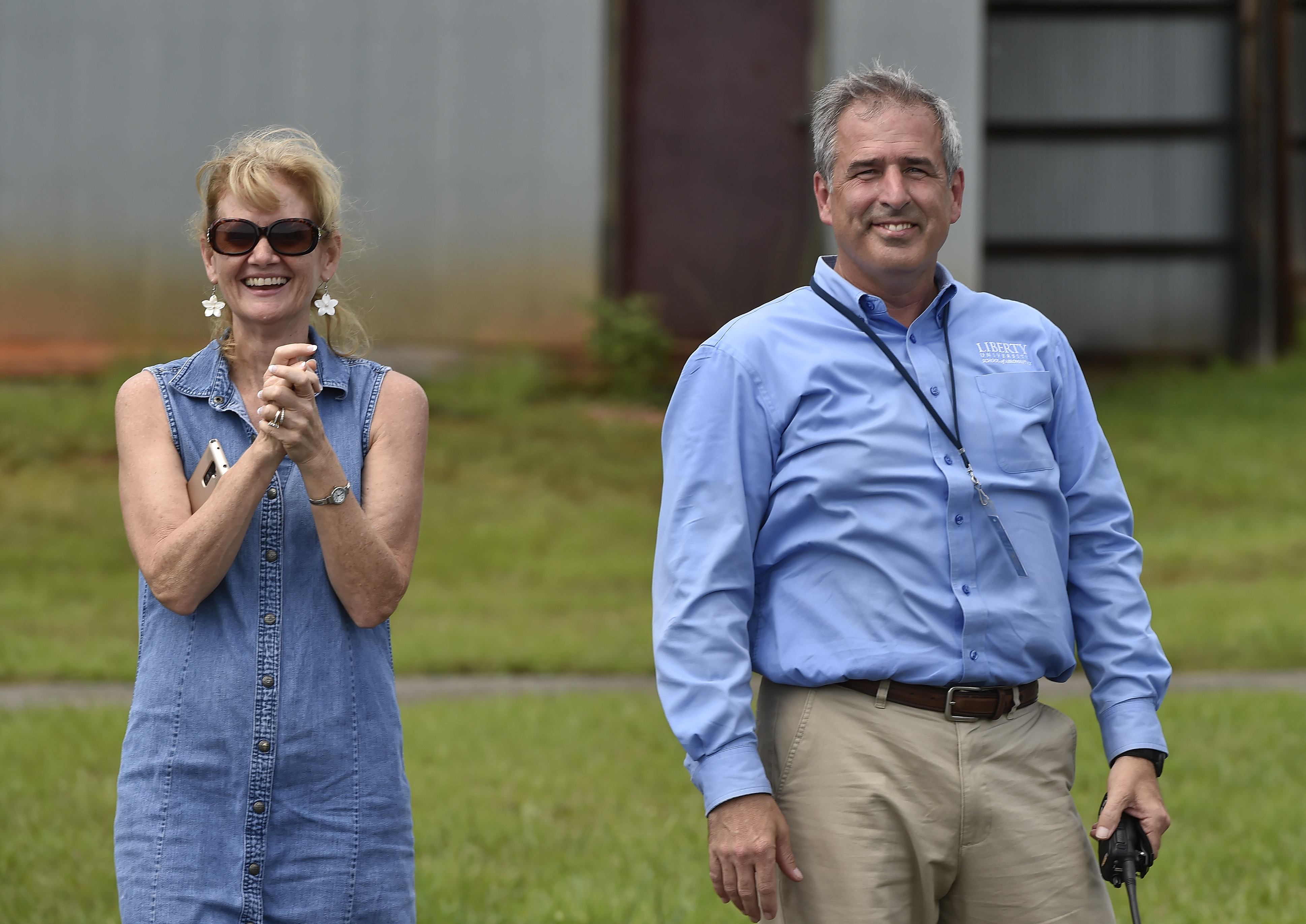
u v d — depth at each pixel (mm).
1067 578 10172
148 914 8781
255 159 9219
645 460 52000
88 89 57469
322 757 9023
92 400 54844
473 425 54500
